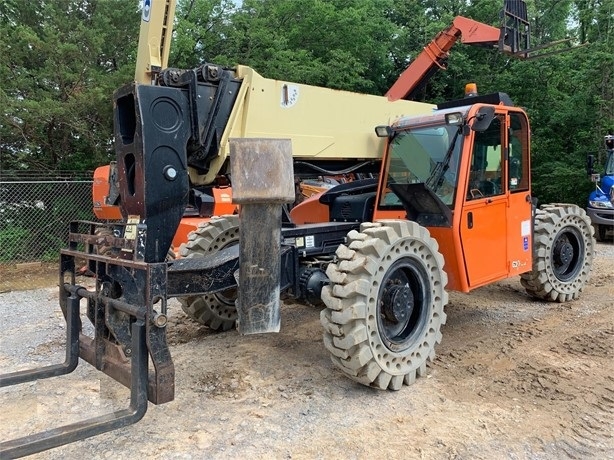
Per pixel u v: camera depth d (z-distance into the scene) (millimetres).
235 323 5617
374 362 3781
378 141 5117
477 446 3182
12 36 11320
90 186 12023
